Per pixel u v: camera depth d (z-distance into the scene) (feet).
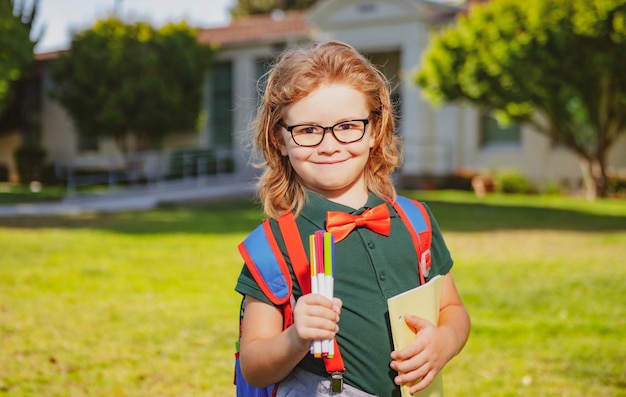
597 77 48.42
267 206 7.02
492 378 14.48
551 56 47.88
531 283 22.90
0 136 90.12
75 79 70.49
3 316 19.67
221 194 63.10
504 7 49.19
